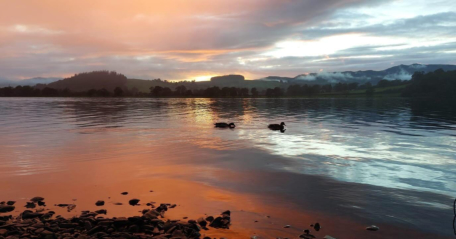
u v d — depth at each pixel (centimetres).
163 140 2122
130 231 730
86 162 1448
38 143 1970
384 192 1019
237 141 2088
